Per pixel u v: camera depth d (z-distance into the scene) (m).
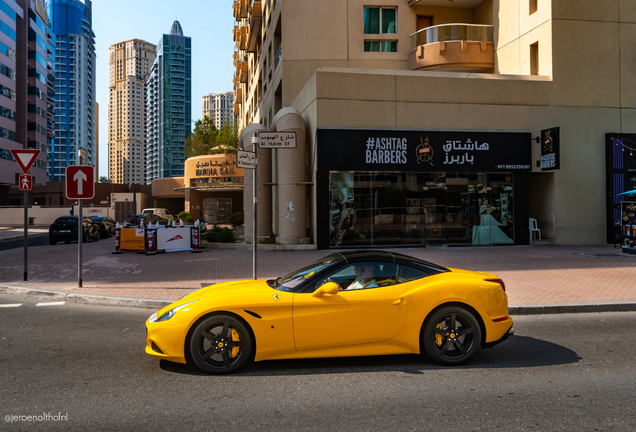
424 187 16.64
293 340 4.62
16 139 70.19
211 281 10.05
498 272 10.91
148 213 39.31
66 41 191.88
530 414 3.63
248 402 3.90
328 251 15.65
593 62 17.69
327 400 3.94
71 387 4.27
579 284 9.30
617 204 17.50
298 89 21.47
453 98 16.83
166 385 4.32
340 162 16.08
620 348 5.55
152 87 177.25
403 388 4.22
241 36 42.69
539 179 18.31
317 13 21.70
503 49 20.11
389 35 22.03
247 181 18.33
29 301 8.76
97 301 8.45
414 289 4.85
